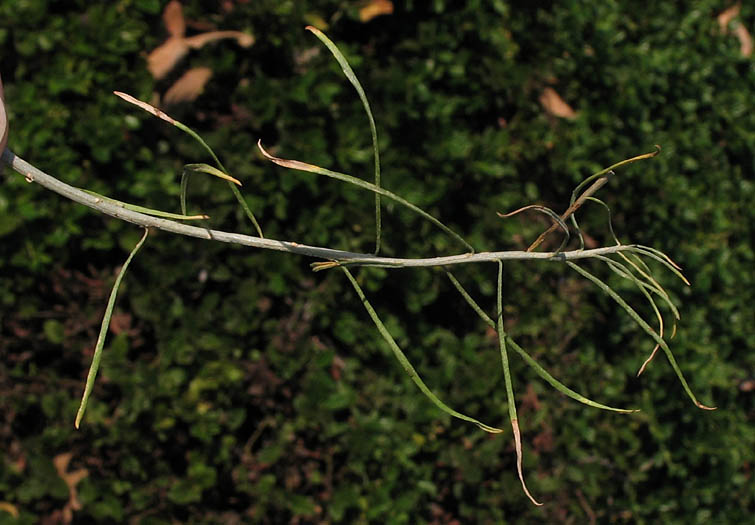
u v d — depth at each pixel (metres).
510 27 2.62
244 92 2.33
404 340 2.54
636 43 2.97
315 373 2.40
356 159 2.39
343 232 2.43
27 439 2.26
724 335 3.05
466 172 2.53
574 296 2.75
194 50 2.33
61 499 2.34
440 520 2.68
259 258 2.36
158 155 2.31
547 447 2.66
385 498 2.46
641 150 2.86
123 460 2.30
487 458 2.55
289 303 2.44
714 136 3.19
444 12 2.52
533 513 2.66
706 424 2.91
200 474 2.35
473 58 2.57
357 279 2.43
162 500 2.37
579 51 2.72
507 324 2.64
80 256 2.33
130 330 2.32
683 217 2.91
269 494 2.40
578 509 2.75
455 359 2.56
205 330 2.33
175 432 2.38
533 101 2.69
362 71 2.44
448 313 2.67
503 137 2.57
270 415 2.45
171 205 2.27
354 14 2.36
